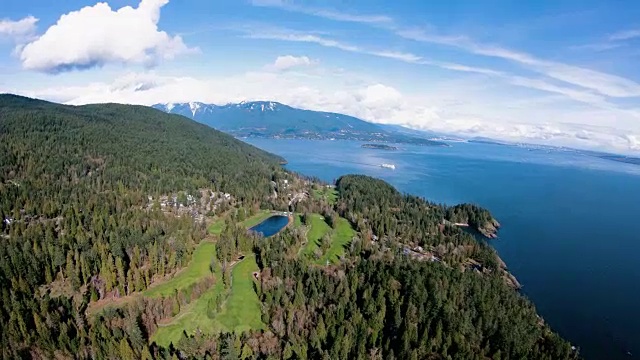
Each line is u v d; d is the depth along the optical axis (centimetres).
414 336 15712
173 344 15888
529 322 18025
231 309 18300
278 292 18688
